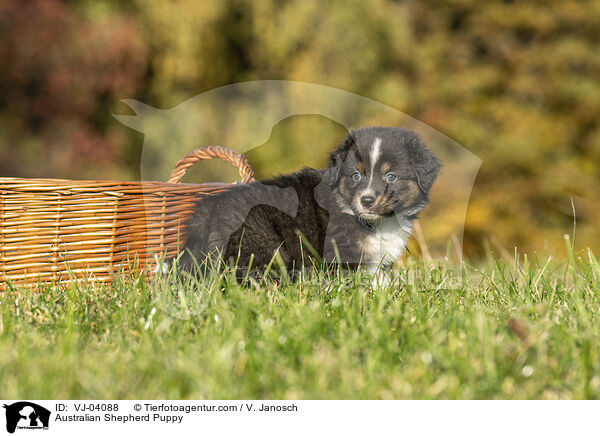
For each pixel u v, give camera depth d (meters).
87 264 3.96
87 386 2.38
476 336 2.78
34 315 3.25
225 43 11.05
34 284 3.89
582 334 2.86
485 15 13.34
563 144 12.69
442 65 12.75
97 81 12.16
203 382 2.38
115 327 2.96
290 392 2.35
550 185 12.19
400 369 2.53
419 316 3.15
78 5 13.00
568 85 12.86
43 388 2.33
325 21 10.64
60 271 3.94
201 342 2.74
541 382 2.41
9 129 12.78
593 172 12.57
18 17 12.39
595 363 2.52
